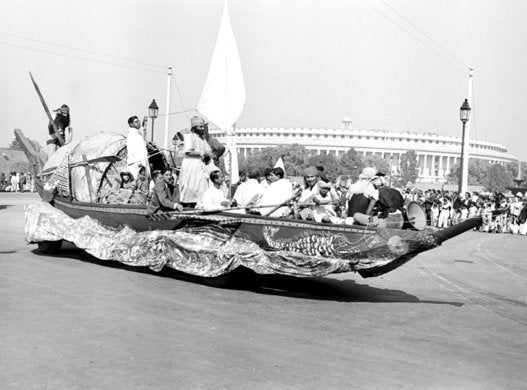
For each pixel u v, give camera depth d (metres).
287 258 8.75
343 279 11.19
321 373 5.34
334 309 8.20
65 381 4.88
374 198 9.05
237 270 9.34
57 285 8.95
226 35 11.80
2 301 7.66
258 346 6.13
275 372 5.31
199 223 9.91
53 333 6.28
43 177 13.58
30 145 14.64
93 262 11.58
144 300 8.19
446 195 35.09
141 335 6.35
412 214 8.91
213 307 7.95
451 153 169.75
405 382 5.19
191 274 9.71
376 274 8.88
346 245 8.50
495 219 29.39
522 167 153.75
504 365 5.87
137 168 12.21
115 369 5.22
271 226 9.09
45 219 12.24
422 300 9.26
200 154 11.19
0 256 11.80
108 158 12.41
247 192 10.75
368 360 5.81
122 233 11.09
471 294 10.17
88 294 8.40
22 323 6.62
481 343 6.71
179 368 5.32
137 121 12.50
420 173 162.00
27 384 4.78
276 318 7.45
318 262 8.54
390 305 8.69
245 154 162.12
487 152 176.75
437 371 5.55
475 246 20.41
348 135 165.75
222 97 11.80
